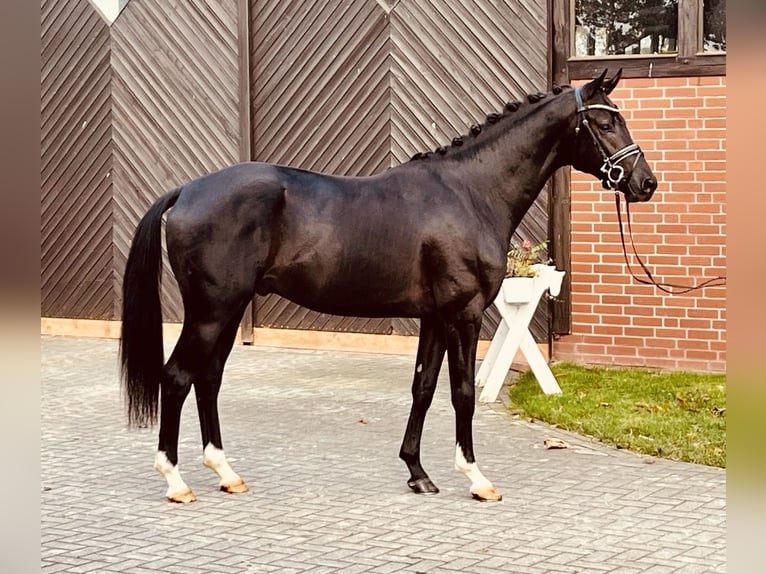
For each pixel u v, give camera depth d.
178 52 11.79
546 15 10.12
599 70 9.90
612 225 9.86
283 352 11.20
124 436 7.58
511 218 6.11
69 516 5.64
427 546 5.10
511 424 7.80
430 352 6.10
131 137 12.06
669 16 9.65
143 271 5.77
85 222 12.35
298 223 5.76
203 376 6.05
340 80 11.07
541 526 5.41
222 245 5.65
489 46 10.41
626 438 7.15
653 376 9.35
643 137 9.73
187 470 6.61
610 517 5.56
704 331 9.62
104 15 12.15
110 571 4.77
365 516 5.61
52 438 7.52
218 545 5.14
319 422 7.96
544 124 6.04
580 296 10.04
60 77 12.36
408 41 10.75
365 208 5.84
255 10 11.40
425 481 6.07
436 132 10.70
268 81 11.39
